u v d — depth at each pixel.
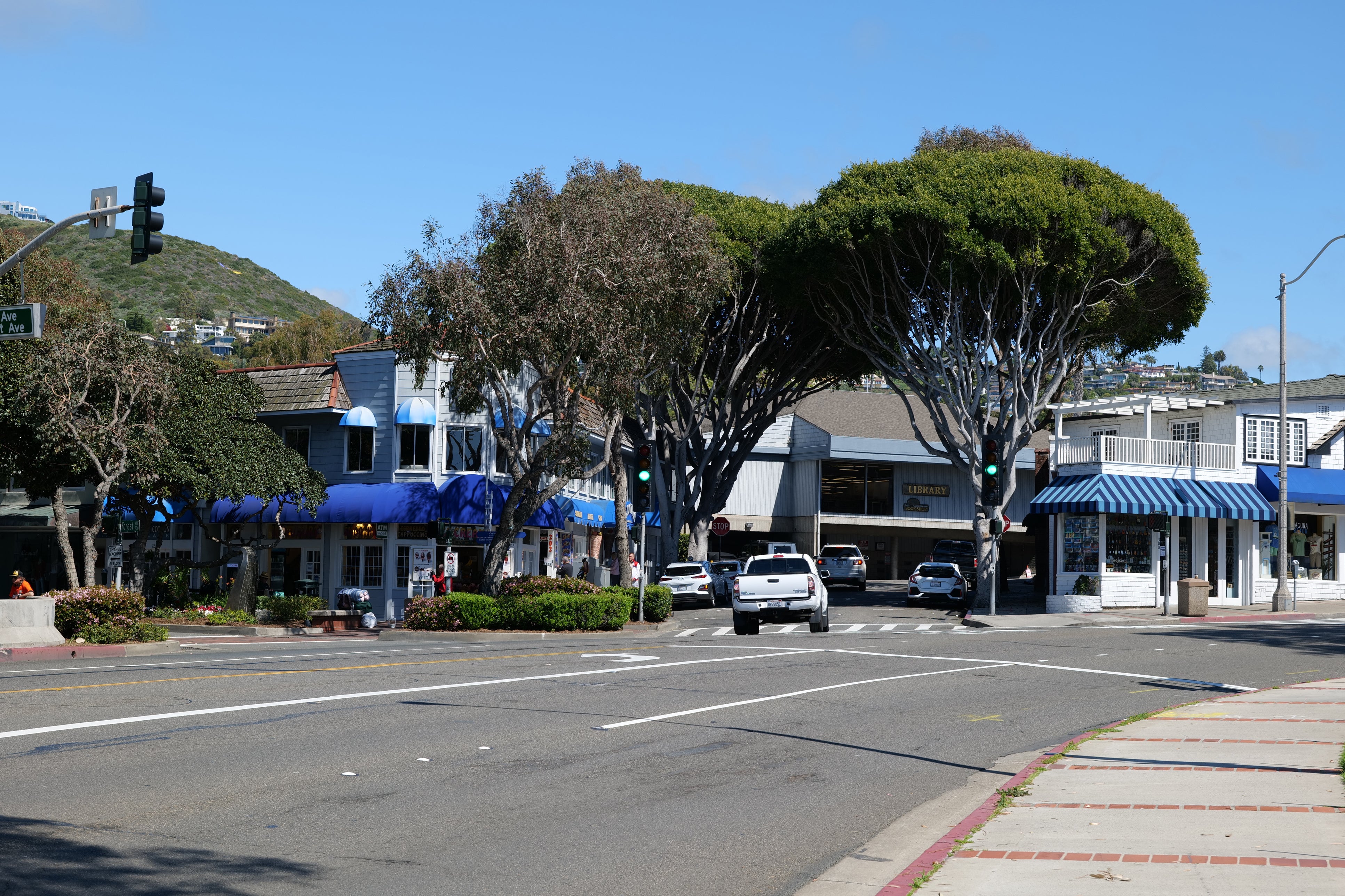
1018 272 37.53
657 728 13.34
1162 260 39.06
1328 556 44.09
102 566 45.84
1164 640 27.39
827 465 65.81
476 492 41.03
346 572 42.50
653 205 34.56
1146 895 6.81
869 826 9.25
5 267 18.56
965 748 12.89
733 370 46.62
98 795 9.23
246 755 11.02
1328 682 19.14
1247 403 43.25
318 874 7.37
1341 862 7.55
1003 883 7.11
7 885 6.82
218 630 33.00
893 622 36.19
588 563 52.25
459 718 13.61
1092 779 10.63
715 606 47.94
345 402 42.88
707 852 8.29
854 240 38.47
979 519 40.81
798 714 14.77
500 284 31.88
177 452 34.41
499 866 7.71
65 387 31.55
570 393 38.59
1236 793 9.90
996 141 62.09
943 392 40.47
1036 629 32.34
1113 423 49.22
